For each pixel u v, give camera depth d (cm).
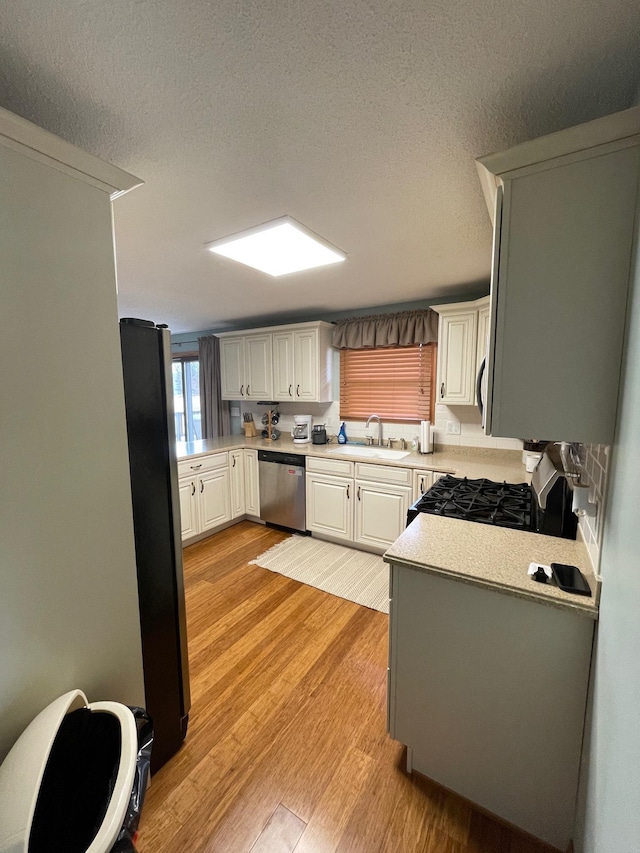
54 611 101
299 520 354
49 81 90
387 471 297
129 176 109
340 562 303
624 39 79
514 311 101
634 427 78
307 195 145
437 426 335
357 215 162
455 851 115
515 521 161
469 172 130
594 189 90
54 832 82
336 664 193
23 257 91
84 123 106
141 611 130
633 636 70
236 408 479
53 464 99
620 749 73
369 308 360
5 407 89
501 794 122
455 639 123
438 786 133
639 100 89
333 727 157
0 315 87
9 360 89
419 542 140
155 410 133
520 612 112
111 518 115
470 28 77
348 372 378
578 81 91
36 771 78
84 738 94
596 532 113
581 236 92
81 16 74
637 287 81
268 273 243
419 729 133
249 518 403
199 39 79
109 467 113
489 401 106
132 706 116
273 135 111
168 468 138
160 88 93
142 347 127
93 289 106
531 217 97
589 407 96
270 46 81
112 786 84
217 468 356
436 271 239
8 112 82
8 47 80
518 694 116
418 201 150
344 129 109
